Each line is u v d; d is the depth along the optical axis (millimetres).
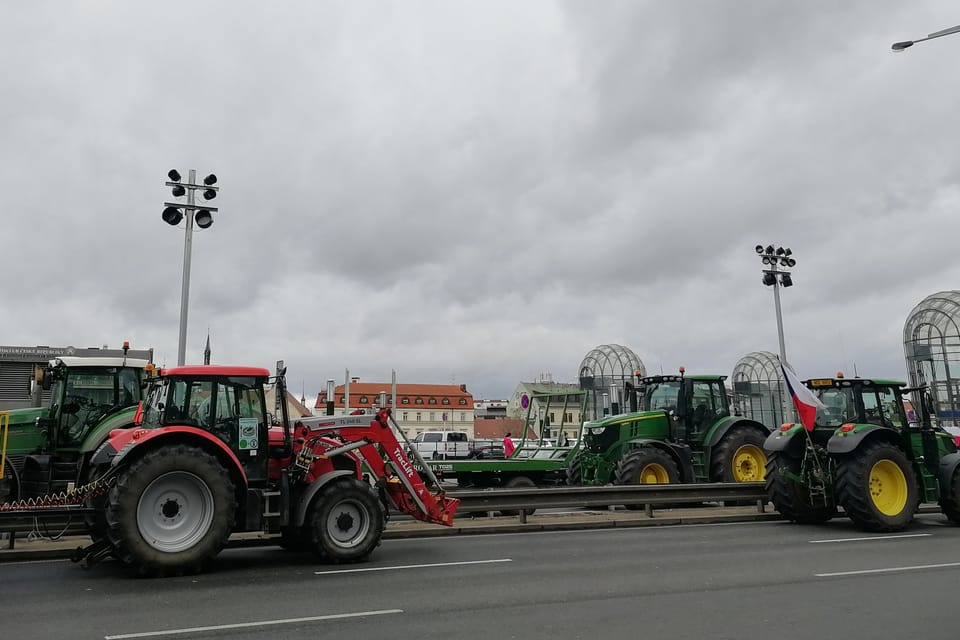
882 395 12625
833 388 12945
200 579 8008
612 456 15977
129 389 13289
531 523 12625
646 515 13672
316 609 6543
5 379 17109
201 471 8305
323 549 8828
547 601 6859
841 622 6031
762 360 38438
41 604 6762
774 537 11367
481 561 9180
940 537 11320
